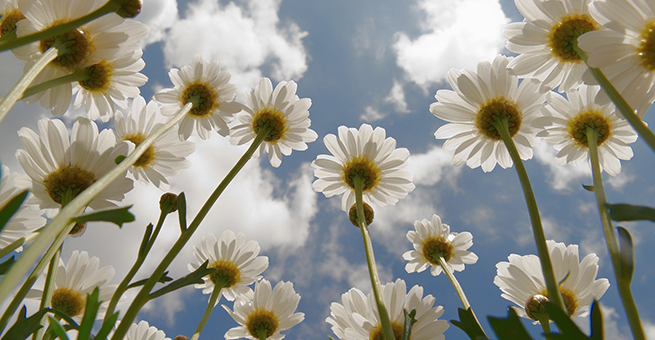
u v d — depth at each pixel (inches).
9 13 6.7
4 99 4.3
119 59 7.1
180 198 5.5
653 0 4.5
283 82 10.3
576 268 7.5
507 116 8.1
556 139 8.0
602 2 4.7
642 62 4.6
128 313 4.5
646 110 4.6
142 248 5.2
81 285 7.7
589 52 4.7
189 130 9.5
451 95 8.5
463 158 8.7
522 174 5.0
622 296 3.3
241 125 10.2
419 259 11.4
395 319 7.8
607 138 7.8
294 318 9.9
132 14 3.6
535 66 6.9
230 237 10.0
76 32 6.3
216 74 9.5
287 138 10.2
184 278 5.0
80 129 6.3
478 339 3.3
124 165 4.4
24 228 6.1
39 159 6.1
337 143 10.1
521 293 7.4
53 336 4.9
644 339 3.1
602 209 4.1
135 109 9.4
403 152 10.0
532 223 4.5
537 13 6.8
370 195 10.1
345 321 8.3
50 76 6.5
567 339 2.9
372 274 6.0
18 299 4.3
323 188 10.0
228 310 9.8
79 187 6.1
